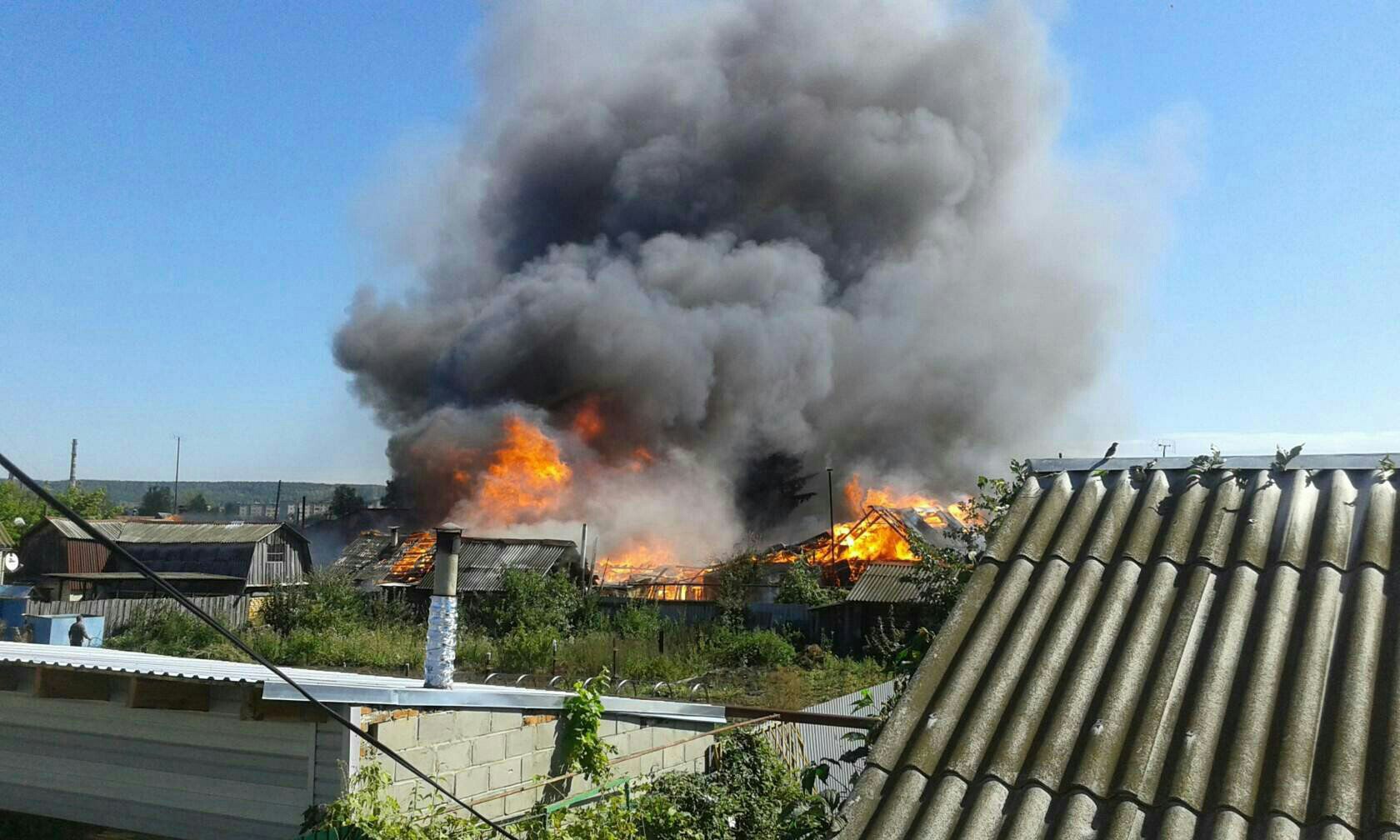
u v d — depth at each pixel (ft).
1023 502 13.23
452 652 19.58
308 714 16.44
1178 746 9.14
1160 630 10.50
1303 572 10.89
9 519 130.72
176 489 265.95
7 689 18.81
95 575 91.86
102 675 17.78
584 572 90.74
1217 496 12.22
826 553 99.71
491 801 18.42
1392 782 8.28
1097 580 11.45
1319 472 12.42
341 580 84.43
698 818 22.67
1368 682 9.33
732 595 79.82
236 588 103.14
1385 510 11.42
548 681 60.85
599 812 19.47
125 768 18.39
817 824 14.10
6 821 18.83
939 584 19.62
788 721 28.99
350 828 15.40
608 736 22.98
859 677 59.62
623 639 69.67
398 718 17.20
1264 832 8.27
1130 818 8.58
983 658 10.77
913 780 9.55
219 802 17.37
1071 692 9.89
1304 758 8.73
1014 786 9.21
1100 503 12.78
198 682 16.76
